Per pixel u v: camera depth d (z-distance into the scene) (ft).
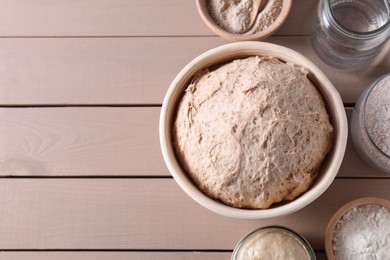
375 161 2.19
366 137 2.14
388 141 2.16
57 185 2.35
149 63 2.44
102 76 2.43
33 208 2.33
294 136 1.94
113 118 2.40
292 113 1.95
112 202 2.32
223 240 2.27
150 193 2.32
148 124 2.39
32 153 2.38
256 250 2.10
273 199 1.98
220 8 2.34
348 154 2.30
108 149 2.37
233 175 1.94
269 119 1.93
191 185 1.99
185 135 2.04
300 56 2.08
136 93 2.42
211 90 2.03
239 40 2.27
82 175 2.35
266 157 1.92
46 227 2.32
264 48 2.10
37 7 2.51
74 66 2.45
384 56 2.37
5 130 2.40
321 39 2.32
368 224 2.13
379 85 2.22
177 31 2.45
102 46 2.46
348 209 2.13
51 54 2.47
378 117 2.19
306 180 1.98
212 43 2.44
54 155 2.37
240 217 1.94
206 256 2.26
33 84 2.44
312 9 2.44
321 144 2.00
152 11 2.47
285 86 1.98
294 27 2.43
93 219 2.31
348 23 2.36
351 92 2.36
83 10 2.49
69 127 2.40
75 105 2.42
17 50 2.47
